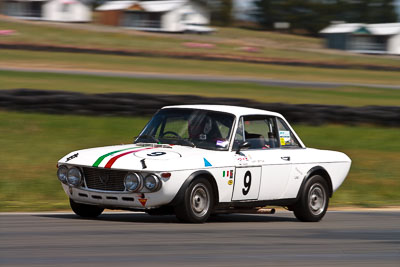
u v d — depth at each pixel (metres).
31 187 36.81
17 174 39.78
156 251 19.72
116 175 25.12
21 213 28.12
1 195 34.28
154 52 160.62
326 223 28.98
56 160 44.78
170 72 130.25
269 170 28.19
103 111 63.44
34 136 52.22
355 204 37.88
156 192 24.53
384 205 37.91
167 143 27.80
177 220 27.53
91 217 27.44
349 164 32.12
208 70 141.12
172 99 64.94
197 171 25.36
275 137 29.62
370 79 148.00
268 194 28.38
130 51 158.50
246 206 27.84
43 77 95.88
